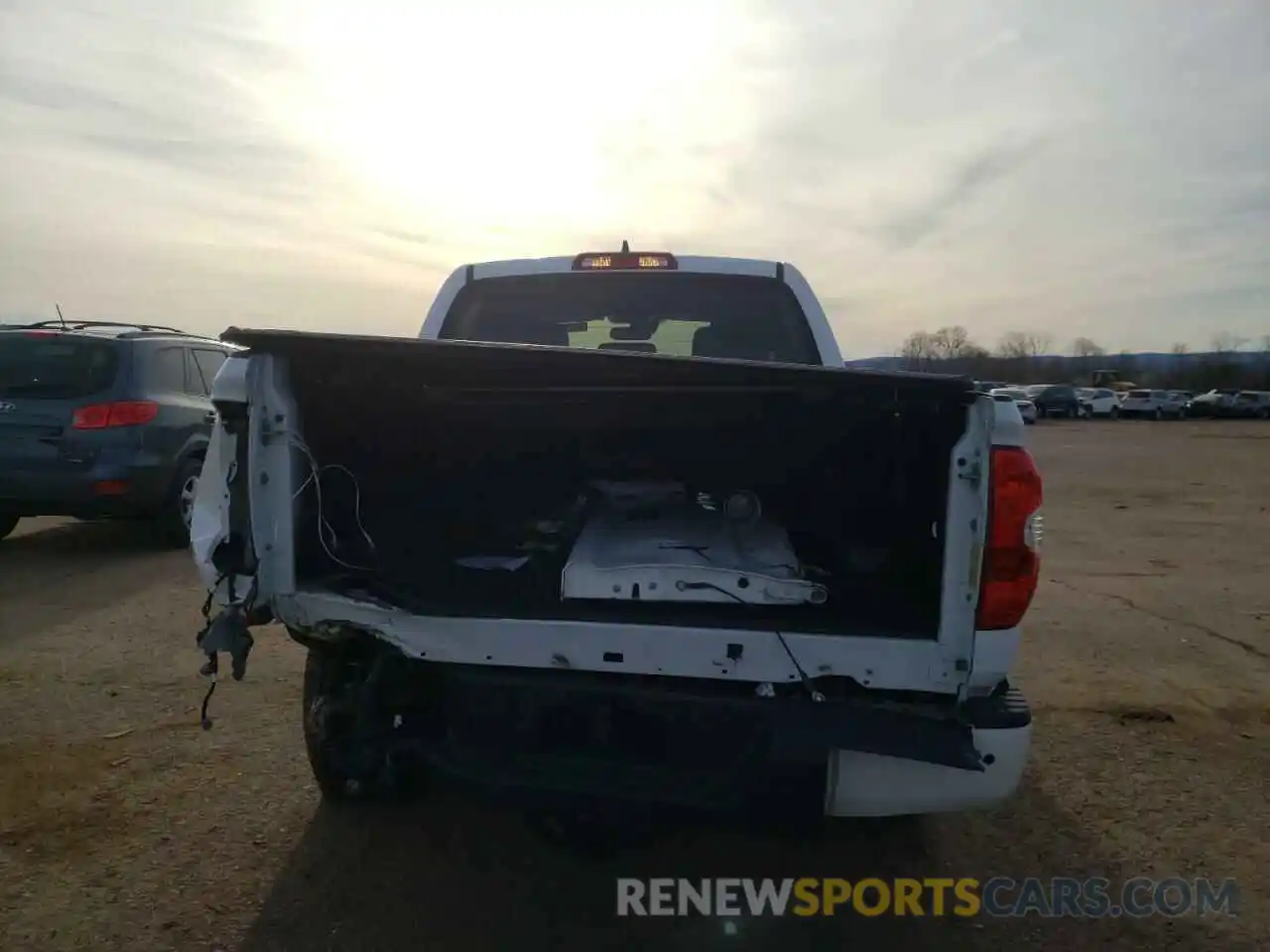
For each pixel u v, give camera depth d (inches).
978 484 90.7
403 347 98.3
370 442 118.9
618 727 96.8
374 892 113.0
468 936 105.3
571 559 106.3
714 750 94.9
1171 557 338.6
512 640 99.3
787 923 109.9
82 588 249.1
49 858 118.0
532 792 95.7
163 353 295.6
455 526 126.0
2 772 140.3
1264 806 139.5
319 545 108.7
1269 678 196.4
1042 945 106.8
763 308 165.6
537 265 165.2
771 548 110.7
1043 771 150.6
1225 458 826.8
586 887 115.9
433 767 99.4
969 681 92.0
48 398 271.3
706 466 124.8
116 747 150.2
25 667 186.1
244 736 155.3
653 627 96.2
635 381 105.5
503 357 97.0
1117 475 665.0
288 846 122.6
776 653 94.3
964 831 131.3
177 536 297.3
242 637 100.3
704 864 122.0
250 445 100.9
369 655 110.8
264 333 98.6
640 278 164.7
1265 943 107.7
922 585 98.7
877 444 111.2
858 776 92.2
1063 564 324.8
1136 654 213.0
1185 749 159.9
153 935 103.7
